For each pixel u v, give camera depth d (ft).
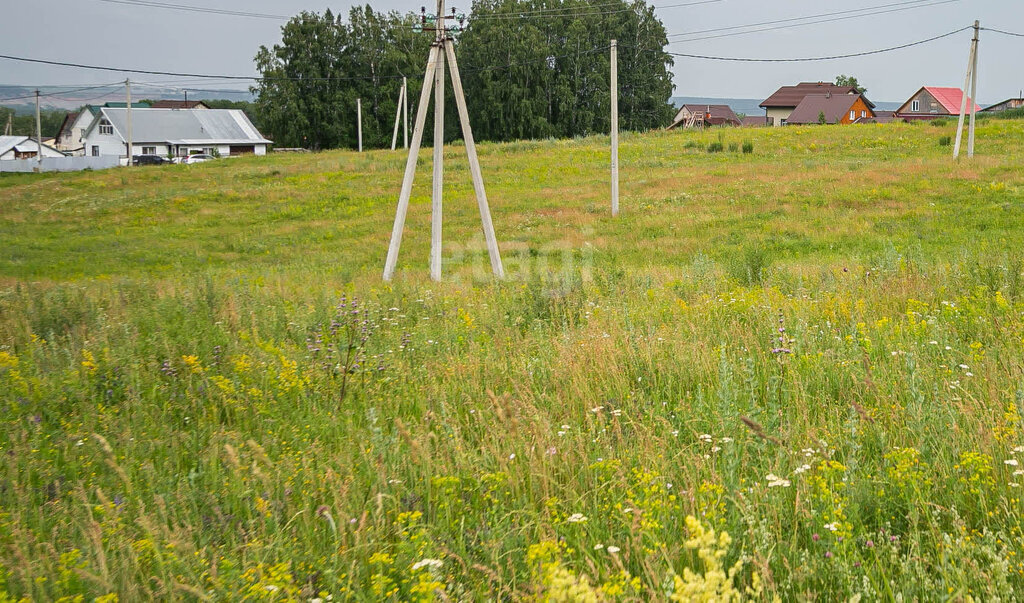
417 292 41.19
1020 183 98.32
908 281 32.63
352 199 128.67
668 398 18.89
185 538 12.09
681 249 74.33
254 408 19.75
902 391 16.75
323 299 34.83
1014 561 9.86
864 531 11.24
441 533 12.14
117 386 22.16
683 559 10.49
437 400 19.47
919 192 97.91
